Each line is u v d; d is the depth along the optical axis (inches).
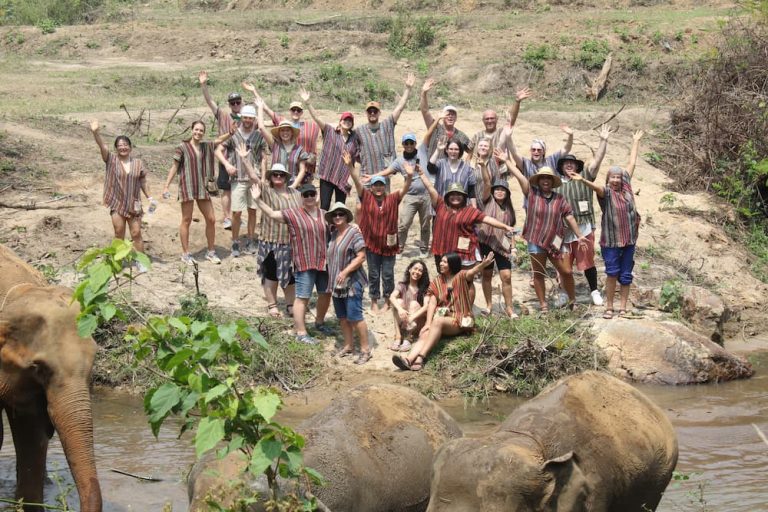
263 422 187.3
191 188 509.4
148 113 801.6
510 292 484.4
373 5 1443.2
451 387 427.8
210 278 507.5
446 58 1114.7
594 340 464.8
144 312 455.8
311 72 1035.9
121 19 1513.3
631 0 1312.7
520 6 1336.1
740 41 791.1
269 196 458.6
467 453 207.3
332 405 252.2
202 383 185.2
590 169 499.8
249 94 943.7
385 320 480.1
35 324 254.5
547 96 1004.6
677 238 623.5
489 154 484.4
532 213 484.4
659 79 1008.2
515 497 200.2
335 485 226.7
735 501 304.7
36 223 537.6
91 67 1164.5
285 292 474.9
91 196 583.8
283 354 435.5
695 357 454.6
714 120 740.0
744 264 616.1
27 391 257.9
